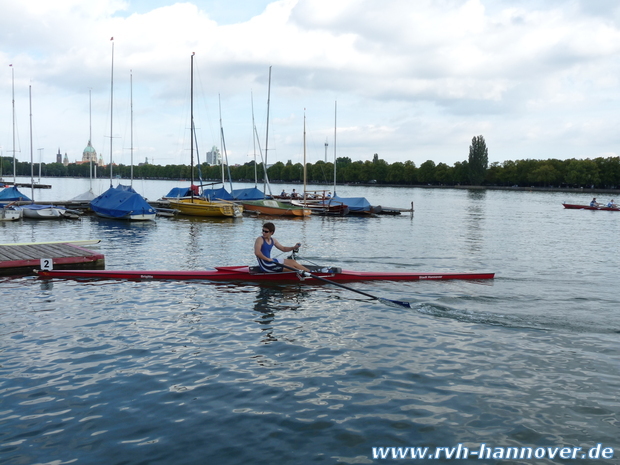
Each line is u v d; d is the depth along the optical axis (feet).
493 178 582.76
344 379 23.47
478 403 21.04
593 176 476.54
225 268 47.01
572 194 427.74
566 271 55.31
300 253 68.49
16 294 40.22
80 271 47.80
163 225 111.55
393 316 34.76
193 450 17.19
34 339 28.81
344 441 17.94
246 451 17.20
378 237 91.81
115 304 37.19
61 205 141.69
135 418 19.42
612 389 22.57
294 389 22.27
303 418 19.58
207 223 118.42
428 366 25.22
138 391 21.88
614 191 463.83
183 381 23.04
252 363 25.45
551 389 22.52
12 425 18.66
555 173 515.91
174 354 26.63
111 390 21.95
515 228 115.65
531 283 47.55
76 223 113.60
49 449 17.07
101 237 86.33
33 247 59.57
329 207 152.97
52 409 20.04
